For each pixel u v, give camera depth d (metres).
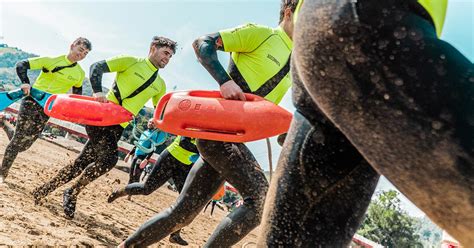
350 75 0.87
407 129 0.84
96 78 5.52
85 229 4.54
